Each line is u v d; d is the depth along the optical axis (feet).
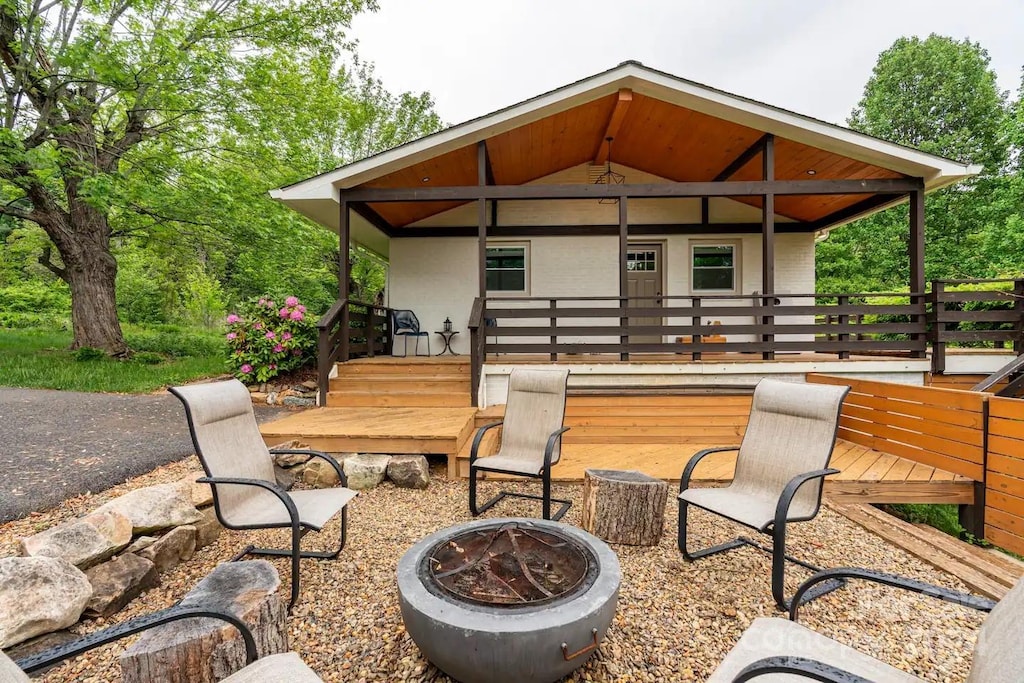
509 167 23.68
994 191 49.08
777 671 3.64
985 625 3.90
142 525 8.05
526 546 6.61
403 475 12.50
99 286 29.48
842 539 9.89
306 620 6.97
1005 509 10.88
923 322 17.80
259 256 34.12
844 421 15.90
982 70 63.87
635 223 26.30
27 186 25.30
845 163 19.72
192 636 4.94
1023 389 15.88
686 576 8.29
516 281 26.73
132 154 29.01
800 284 26.43
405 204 22.50
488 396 18.44
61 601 6.21
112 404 18.40
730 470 13.17
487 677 4.96
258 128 29.84
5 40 23.84
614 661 6.09
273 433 12.93
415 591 5.41
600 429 16.97
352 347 21.12
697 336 18.22
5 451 12.15
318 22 31.40
